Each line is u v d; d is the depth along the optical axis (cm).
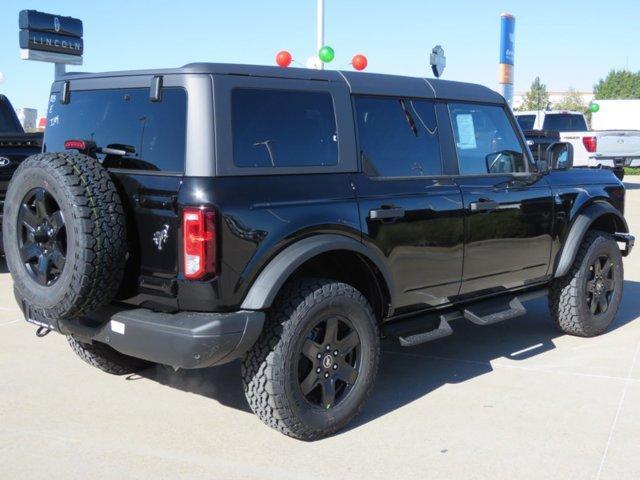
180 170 385
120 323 397
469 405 476
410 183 473
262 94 408
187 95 388
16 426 435
